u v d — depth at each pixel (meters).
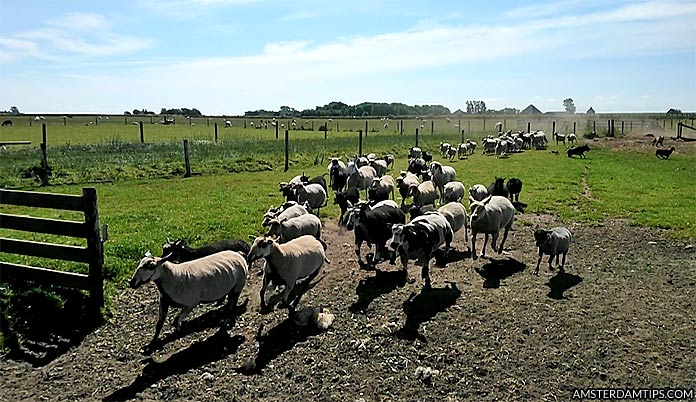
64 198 8.71
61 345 7.98
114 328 8.59
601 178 27.09
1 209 18.23
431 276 11.41
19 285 9.09
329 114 154.00
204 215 16.58
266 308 9.58
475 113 163.38
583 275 11.55
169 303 7.97
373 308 9.59
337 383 7.03
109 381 7.04
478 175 28.33
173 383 7.02
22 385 6.89
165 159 29.59
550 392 6.80
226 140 43.59
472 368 7.41
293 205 14.00
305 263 9.45
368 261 12.43
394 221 12.57
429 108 165.12
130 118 101.81
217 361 7.64
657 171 30.70
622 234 15.27
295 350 7.98
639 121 89.50
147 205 18.53
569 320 9.02
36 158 27.25
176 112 153.50
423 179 22.72
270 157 32.88
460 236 14.95
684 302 9.92
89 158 28.34
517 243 14.25
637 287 10.75
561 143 53.72
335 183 22.69
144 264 7.50
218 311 9.43
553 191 22.66
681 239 14.59
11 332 7.97
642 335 8.45
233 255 8.80
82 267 10.54
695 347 8.04
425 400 6.63
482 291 10.47
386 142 46.72
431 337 8.38
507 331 8.59
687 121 88.69
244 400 6.64
